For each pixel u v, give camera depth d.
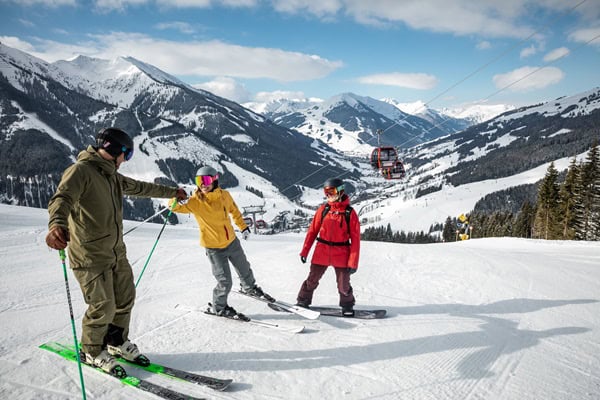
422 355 3.02
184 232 15.95
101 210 2.50
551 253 10.50
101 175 2.54
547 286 5.31
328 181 3.90
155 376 2.61
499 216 63.38
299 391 2.46
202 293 4.76
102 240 2.53
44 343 3.09
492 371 2.76
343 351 3.08
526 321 3.86
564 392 2.48
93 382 2.48
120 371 2.56
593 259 8.81
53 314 3.90
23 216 15.43
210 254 3.75
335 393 2.44
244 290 4.40
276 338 3.33
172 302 4.35
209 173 3.57
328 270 6.18
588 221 36.47
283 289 5.09
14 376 2.52
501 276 5.88
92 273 2.51
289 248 9.97
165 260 7.34
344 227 3.89
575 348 3.19
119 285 2.74
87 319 2.60
